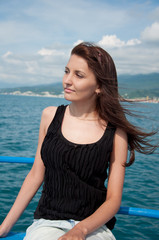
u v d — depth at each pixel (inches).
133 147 63.1
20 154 315.0
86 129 58.6
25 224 130.8
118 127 60.0
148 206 169.0
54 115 63.4
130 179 227.5
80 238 45.3
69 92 58.6
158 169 266.5
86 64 56.8
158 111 1550.2
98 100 60.3
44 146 57.7
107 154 56.7
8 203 153.0
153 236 132.6
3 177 204.4
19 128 560.4
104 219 51.6
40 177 63.1
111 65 58.5
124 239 128.9
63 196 55.9
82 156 55.0
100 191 57.2
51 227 53.3
